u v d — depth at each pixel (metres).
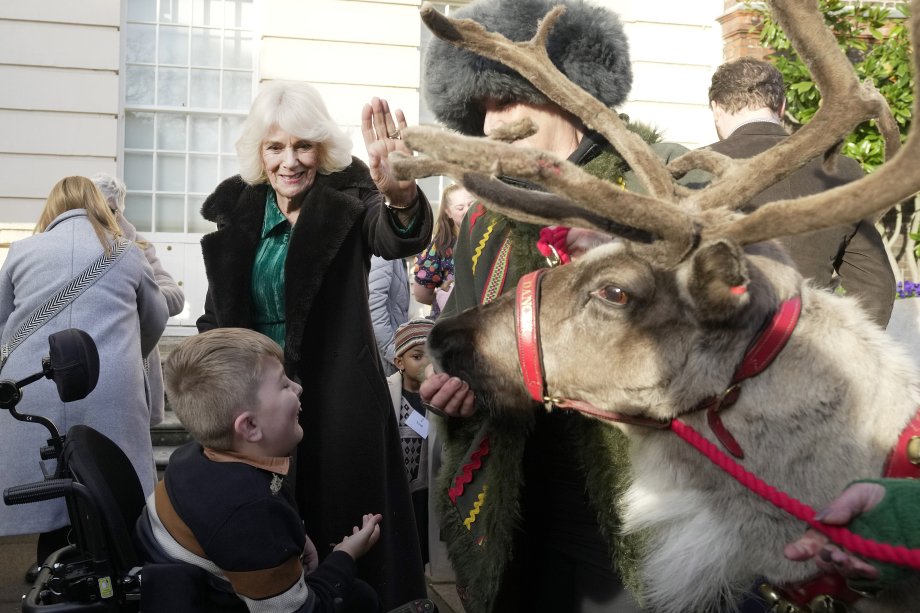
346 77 7.96
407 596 3.12
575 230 2.29
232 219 3.24
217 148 8.15
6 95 7.45
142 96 8.00
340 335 3.08
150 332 4.00
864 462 1.84
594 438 2.21
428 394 2.30
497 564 2.27
